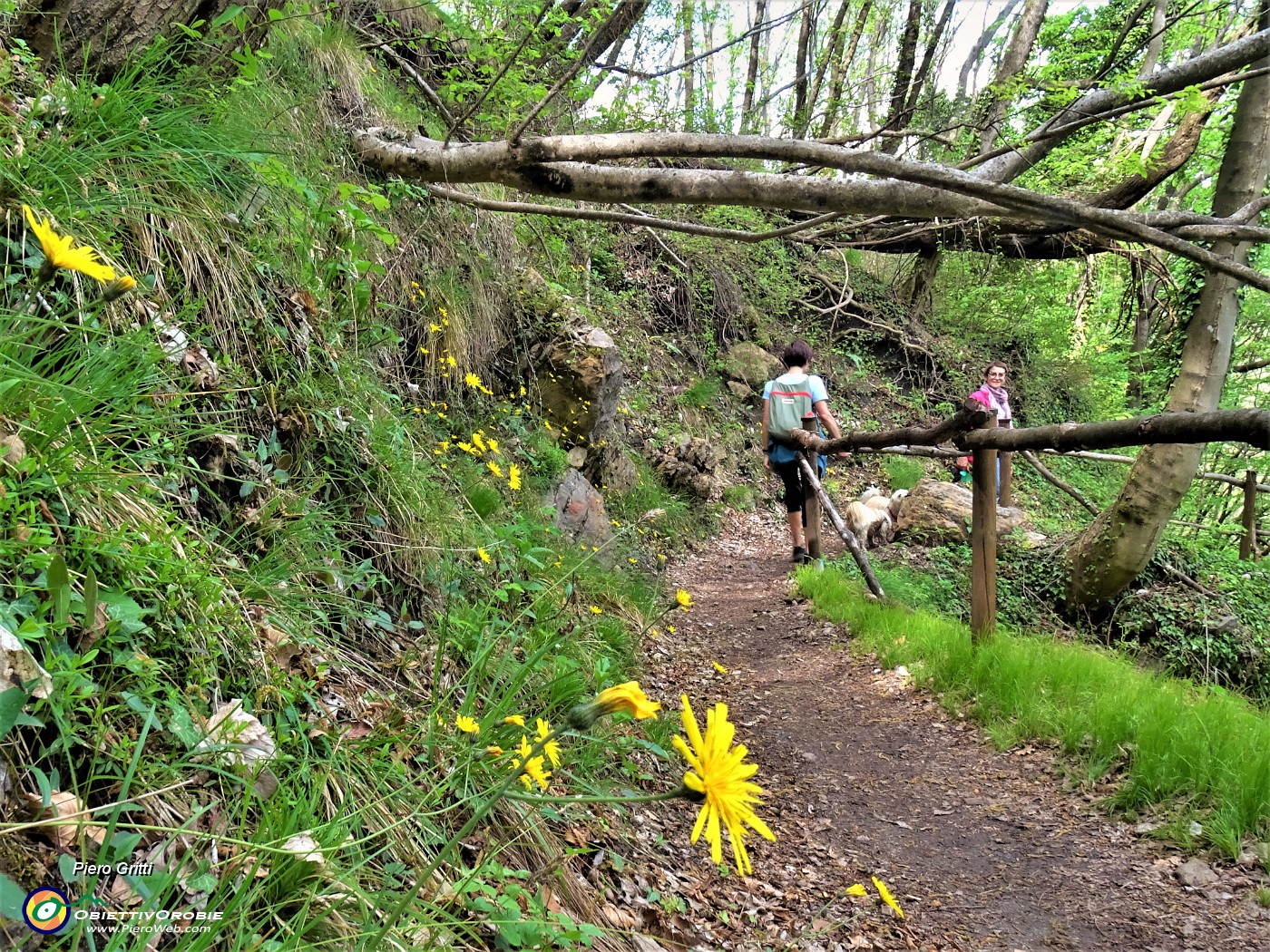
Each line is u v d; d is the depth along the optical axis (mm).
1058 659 4262
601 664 2832
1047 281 15086
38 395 1572
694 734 896
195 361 2326
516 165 3551
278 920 1200
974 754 3580
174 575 1619
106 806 1053
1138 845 2785
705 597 6516
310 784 1599
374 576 2641
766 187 3162
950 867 2717
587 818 2373
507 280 6270
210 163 2893
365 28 5645
